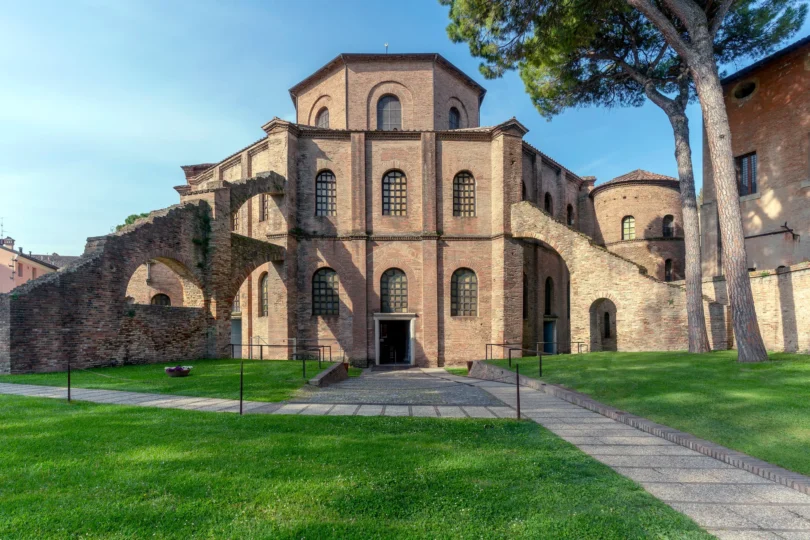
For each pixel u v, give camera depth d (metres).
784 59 21.66
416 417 8.62
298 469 5.32
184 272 19.47
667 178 33.00
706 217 24.17
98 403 9.69
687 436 7.16
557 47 18.47
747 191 23.42
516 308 24.52
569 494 4.77
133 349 17.06
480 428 7.73
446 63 28.33
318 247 24.92
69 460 5.68
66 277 15.25
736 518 4.42
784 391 9.77
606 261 22.28
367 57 27.38
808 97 20.70
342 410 9.48
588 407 9.80
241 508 4.30
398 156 25.67
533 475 5.30
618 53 21.69
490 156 25.72
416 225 25.39
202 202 20.05
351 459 5.71
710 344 19.67
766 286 17.69
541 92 22.81
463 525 4.00
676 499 4.88
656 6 17.05
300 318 24.58
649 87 20.36
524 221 24.44
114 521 4.04
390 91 27.66
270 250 23.17
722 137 14.77
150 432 7.04
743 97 23.59
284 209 24.19
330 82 28.55
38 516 4.12
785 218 21.38
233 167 29.52
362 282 24.59
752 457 6.15
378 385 14.49
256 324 26.52
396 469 5.38
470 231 25.38
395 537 3.77
